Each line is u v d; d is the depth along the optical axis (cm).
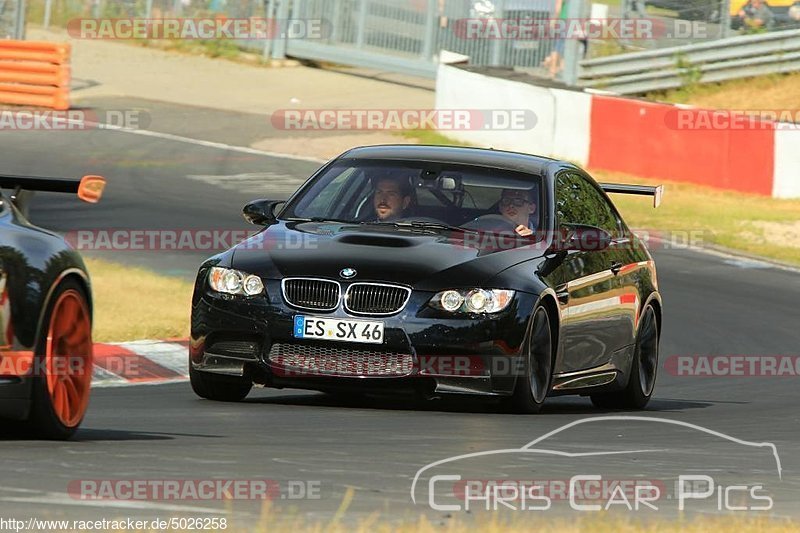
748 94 10038
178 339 3834
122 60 11606
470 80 8919
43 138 8306
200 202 6694
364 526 1366
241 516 1423
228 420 2456
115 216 6200
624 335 3180
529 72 10569
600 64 10262
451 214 2895
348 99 10700
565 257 2892
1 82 9556
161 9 12338
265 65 11875
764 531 1441
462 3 10919
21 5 10938
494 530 1381
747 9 10262
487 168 3014
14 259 1914
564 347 2858
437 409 2806
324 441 2161
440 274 2641
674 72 10219
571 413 2947
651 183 8125
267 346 2641
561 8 10369
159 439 2119
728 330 4900
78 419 2086
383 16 11394
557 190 3019
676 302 5372
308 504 1526
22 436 2027
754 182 7944
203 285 2725
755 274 6141
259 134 9062
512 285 2666
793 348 4638
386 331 2591
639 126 8212
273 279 2659
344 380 2609
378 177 2980
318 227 2850
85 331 2103
